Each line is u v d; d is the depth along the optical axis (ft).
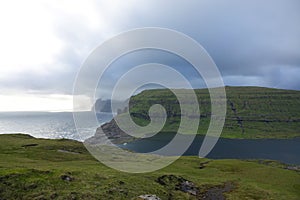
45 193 109.81
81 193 111.65
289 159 529.04
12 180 117.39
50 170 134.10
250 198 154.81
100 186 122.83
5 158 186.80
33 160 189.47
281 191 176.45
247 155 569.64
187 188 157.99
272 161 375.86
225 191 163.94
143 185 136.15
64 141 312.09
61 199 105.91
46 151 236.84
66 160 209.26
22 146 258.16
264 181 202.80
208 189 164.35
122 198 113.80
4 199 105.91
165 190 139.85
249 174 221.87
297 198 164.96
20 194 109.09
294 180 208.44
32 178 121.60
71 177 128.16
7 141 284.20
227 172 226.99
